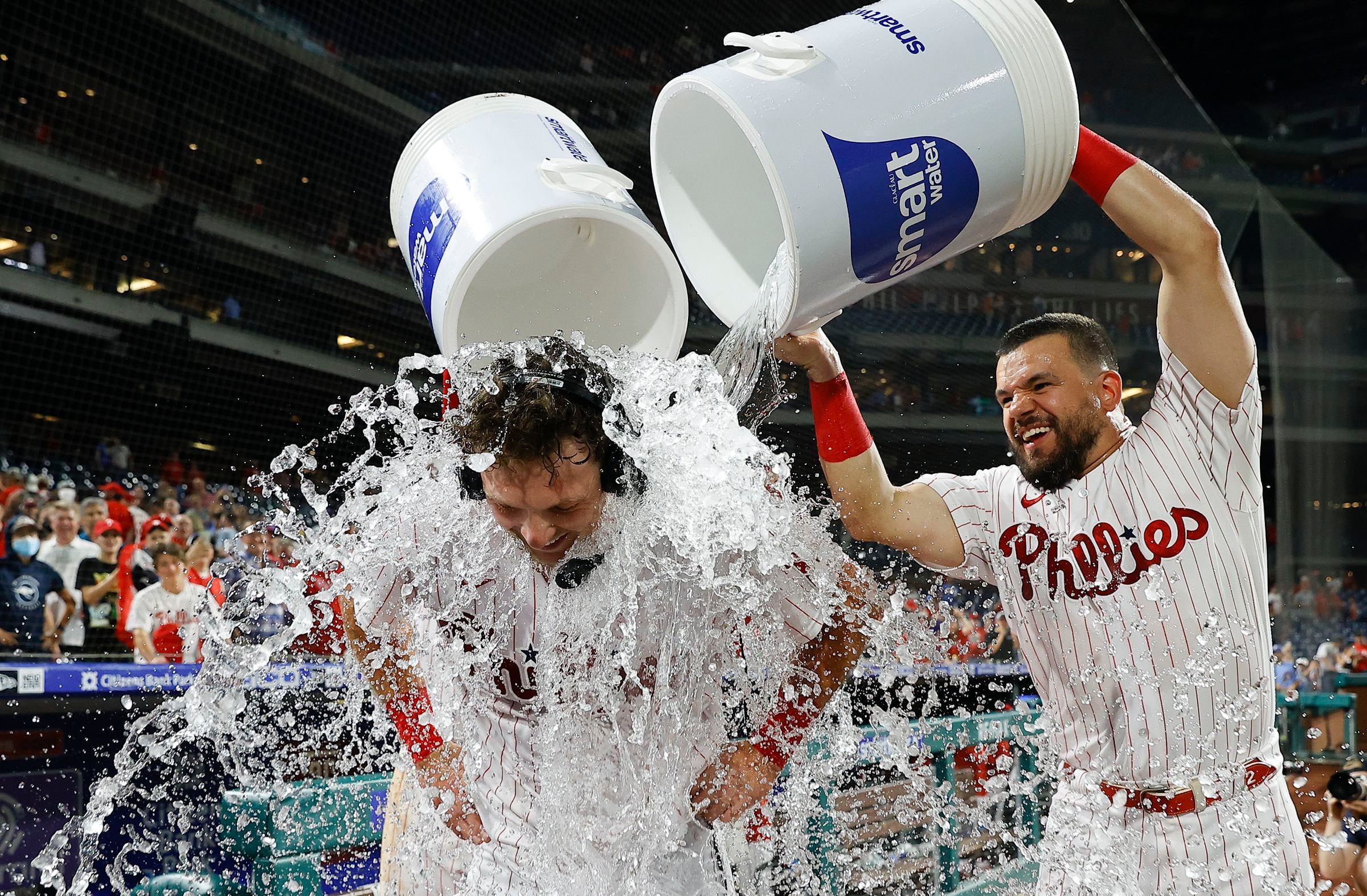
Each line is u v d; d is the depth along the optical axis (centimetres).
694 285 123
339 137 507
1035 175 111
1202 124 696
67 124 429
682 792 122
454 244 112
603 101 579
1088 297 697
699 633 120
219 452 477
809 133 101
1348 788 204
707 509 111
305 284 508
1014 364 143
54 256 430
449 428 110
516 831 124
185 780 195
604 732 122
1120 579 137
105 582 391
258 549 354
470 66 530
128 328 448
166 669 280
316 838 146
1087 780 142
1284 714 489
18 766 242
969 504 150
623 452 104
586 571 113
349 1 482
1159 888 135
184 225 467
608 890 120
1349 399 955
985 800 202
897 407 644
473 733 126
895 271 109
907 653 145
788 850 146
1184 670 134
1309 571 880
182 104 455
